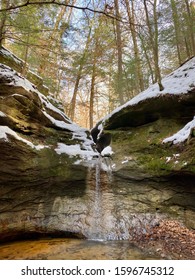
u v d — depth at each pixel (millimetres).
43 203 6383
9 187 5750
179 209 6094
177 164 5910
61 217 6375
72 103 14375
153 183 6586
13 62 9547
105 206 6637
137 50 11633
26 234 5922
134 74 13766
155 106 7570
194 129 5629
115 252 4723
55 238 6035
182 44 13633
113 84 15250
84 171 7109
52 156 6875
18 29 7164
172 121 7414
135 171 6816
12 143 5582
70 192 6855
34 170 6168
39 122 7453
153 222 6070
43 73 12109
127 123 8586
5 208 5664
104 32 10547
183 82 7527
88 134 9273
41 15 7594
